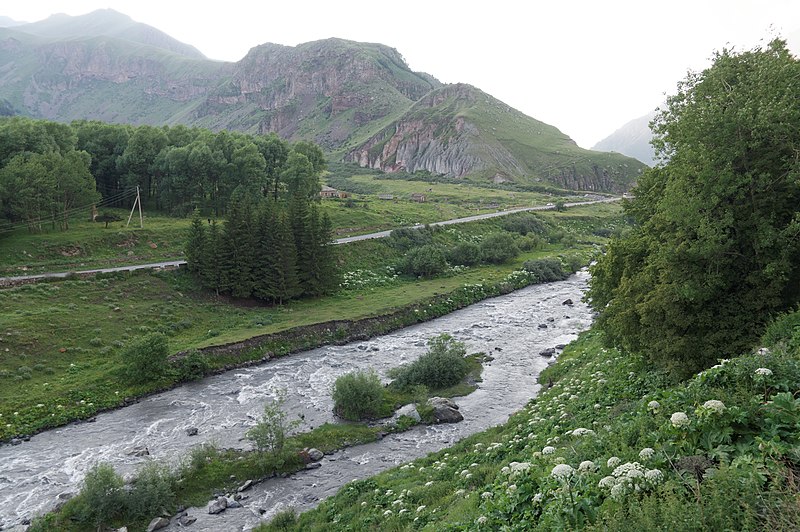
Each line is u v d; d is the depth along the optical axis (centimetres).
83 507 2738
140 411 4344
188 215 10488
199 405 4444
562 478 1127
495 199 19375
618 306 3070
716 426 1119
